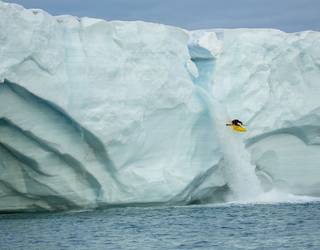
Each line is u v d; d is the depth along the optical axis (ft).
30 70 360.48
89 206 395.14
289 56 447.83
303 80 454.40
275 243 300.61
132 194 392.47
